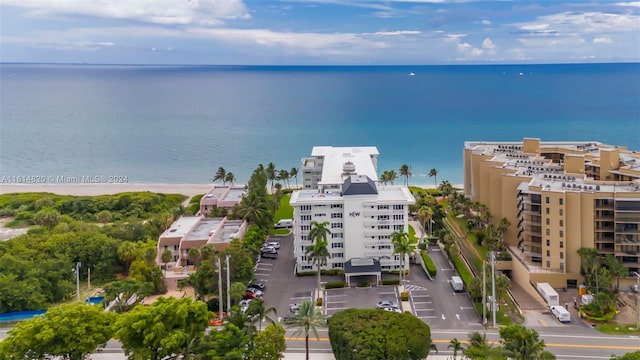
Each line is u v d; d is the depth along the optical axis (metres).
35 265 163.62
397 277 174.50
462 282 163.25
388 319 122.50
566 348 127.56
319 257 161.00
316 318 115.50
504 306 151.12
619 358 107.56
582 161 187.38
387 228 176.75
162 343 106.75
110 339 123.38
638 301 139.62
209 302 152.00
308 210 177.88
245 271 157.75
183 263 182.38
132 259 179.00
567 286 159.00
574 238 158.50
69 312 115.00
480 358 106.25
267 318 119.81
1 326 145.88
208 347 110.00
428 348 117.62
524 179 181.25
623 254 157.88
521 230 177.38
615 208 157.25
